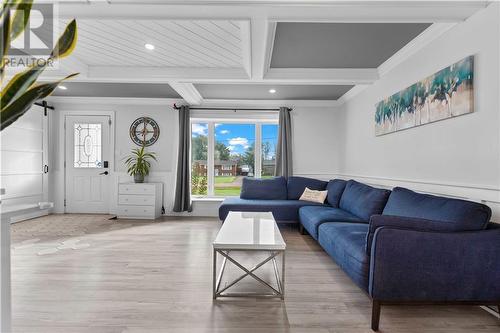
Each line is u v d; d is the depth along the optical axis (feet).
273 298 7.02
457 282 5.74
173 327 5.72
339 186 13.98
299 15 7.33
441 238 5.73
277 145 18.01
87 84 14.97
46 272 8.50
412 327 5.82
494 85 6.43
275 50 10.50
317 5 6.81
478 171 6.85
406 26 8.57
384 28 8.77
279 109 18.01
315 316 6.21
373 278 5.76
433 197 7.18
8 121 2.28
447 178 7.89
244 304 6.70
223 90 15.80
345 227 8.93
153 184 16.97
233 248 6.83
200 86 14.99
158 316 6.12
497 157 6.34
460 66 7.30
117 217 16.99
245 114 18.29
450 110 7.66
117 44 10.04
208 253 10.47
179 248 11.07
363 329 5.75
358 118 14.74
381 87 12.09
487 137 6.60
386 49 10.29
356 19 7.51
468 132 7.16
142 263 9.35
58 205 18.28
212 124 18.86
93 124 18.33
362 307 6.63
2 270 3.34
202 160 18.98
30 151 16.56
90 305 6.55
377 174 12.41
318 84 13.89
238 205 14.26
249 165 19.07
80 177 18.31
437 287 5.74
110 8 7.06
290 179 16.69
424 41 8.92
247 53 9.96
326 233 9.14
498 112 6.32
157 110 18.33
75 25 2.52
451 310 6.51
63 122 18.24
